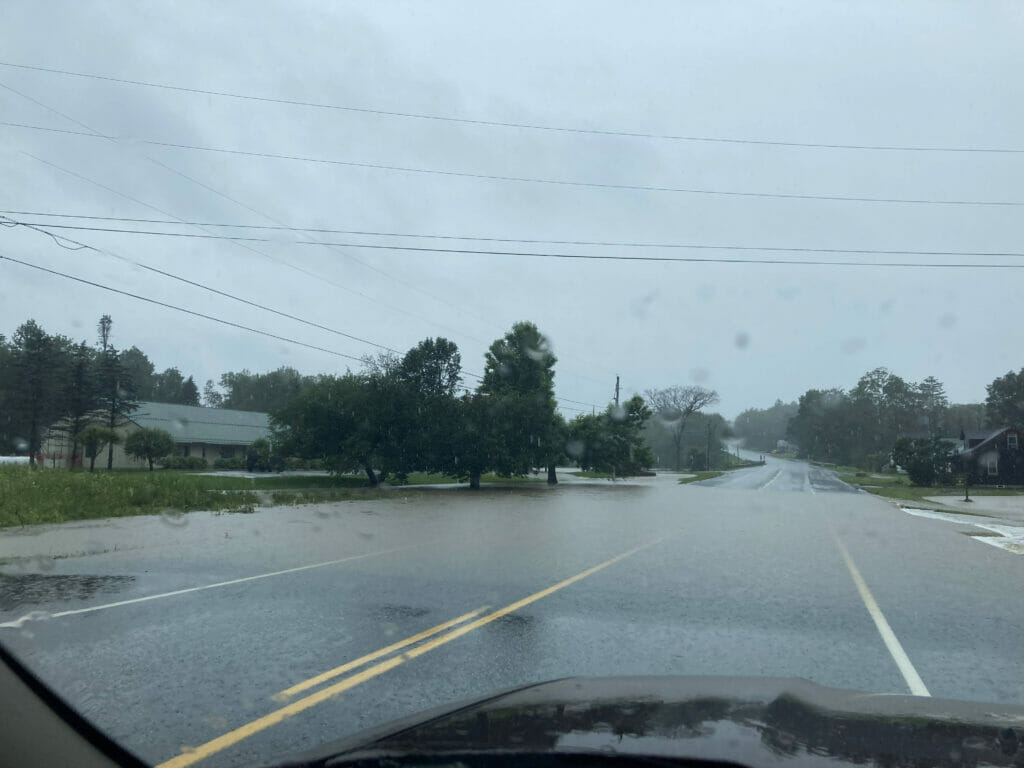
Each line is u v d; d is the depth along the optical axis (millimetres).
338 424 38938
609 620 7629
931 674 5871
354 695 5070
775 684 3412
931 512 29609
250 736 4258
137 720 4449
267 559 11586
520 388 49062
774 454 184750
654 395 114250
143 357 115500
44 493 18281
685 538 16234
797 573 11344
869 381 133500
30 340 64562
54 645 6172
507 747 2320
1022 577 11406
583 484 47969
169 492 21234
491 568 11141
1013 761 2291
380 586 9391
